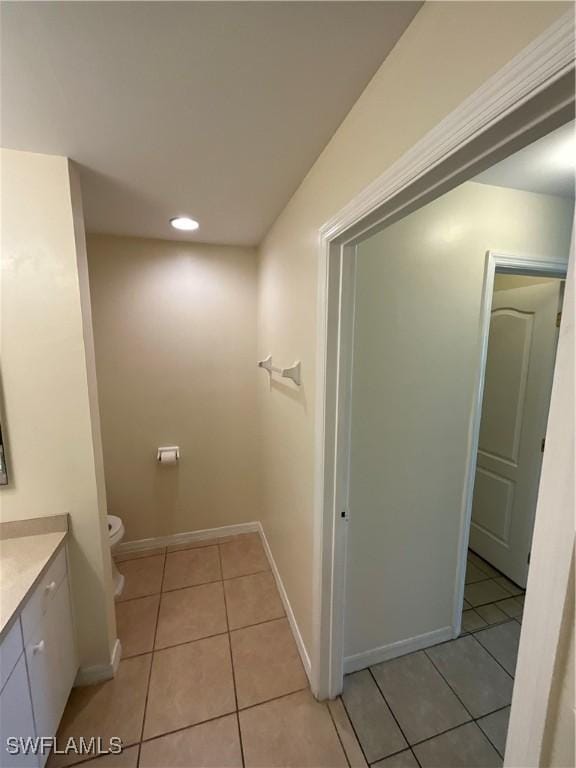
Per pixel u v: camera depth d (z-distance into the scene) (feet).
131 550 8.19
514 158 4.09
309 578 4.92
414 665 5.28
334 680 4.71
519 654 1.68
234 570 7.57
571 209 5.23
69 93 2.97
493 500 7.71
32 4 2.15
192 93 2.99
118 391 7.61
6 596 3.34
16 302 4.08
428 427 4.98
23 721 3.35
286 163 4.17
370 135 2.87
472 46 1.83
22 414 4.23
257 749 4.15
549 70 1.44
